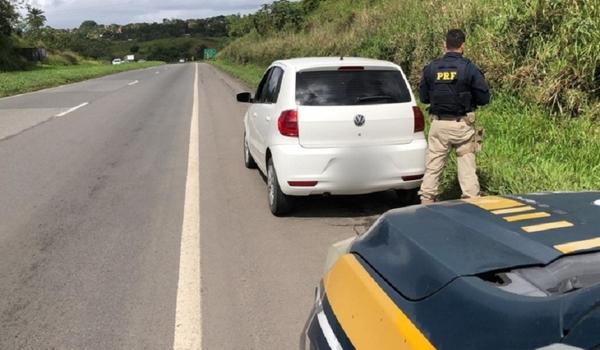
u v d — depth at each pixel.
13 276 4.71
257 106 7.37
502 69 9.12
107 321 3.93
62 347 3.60
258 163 7.31
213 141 11.10
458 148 5.62
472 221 2.22
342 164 5.84
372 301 1.98
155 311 4.06
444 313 1.74
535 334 1.52
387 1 18.84
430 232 2.18
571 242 1.95
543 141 7.38
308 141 5.82
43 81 30.22
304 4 41.03
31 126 13.40
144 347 3.59
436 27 12.20
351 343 1.95
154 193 7.30
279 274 4.70
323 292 2.36
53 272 4.78
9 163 9.20
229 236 5.65
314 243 5.45
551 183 5.77
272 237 5.62
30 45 64.44
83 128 13.04
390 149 5.92
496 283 1.80
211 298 4.26
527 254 1.90
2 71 48.78
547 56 8.29
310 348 2.21
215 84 28.72
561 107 7.77
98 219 6.23
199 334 3.73
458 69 5.37
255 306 4.12
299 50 26.05
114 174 8.36
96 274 4.73
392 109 5.93
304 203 6.80
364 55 15.93
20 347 3.61
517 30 9.09
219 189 7.46
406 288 1.93
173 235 5.68
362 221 6.12
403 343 1.75
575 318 1.48
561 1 8.29
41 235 5.72
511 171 6.23
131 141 11.20
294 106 5.87
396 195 6.93
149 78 37.56
